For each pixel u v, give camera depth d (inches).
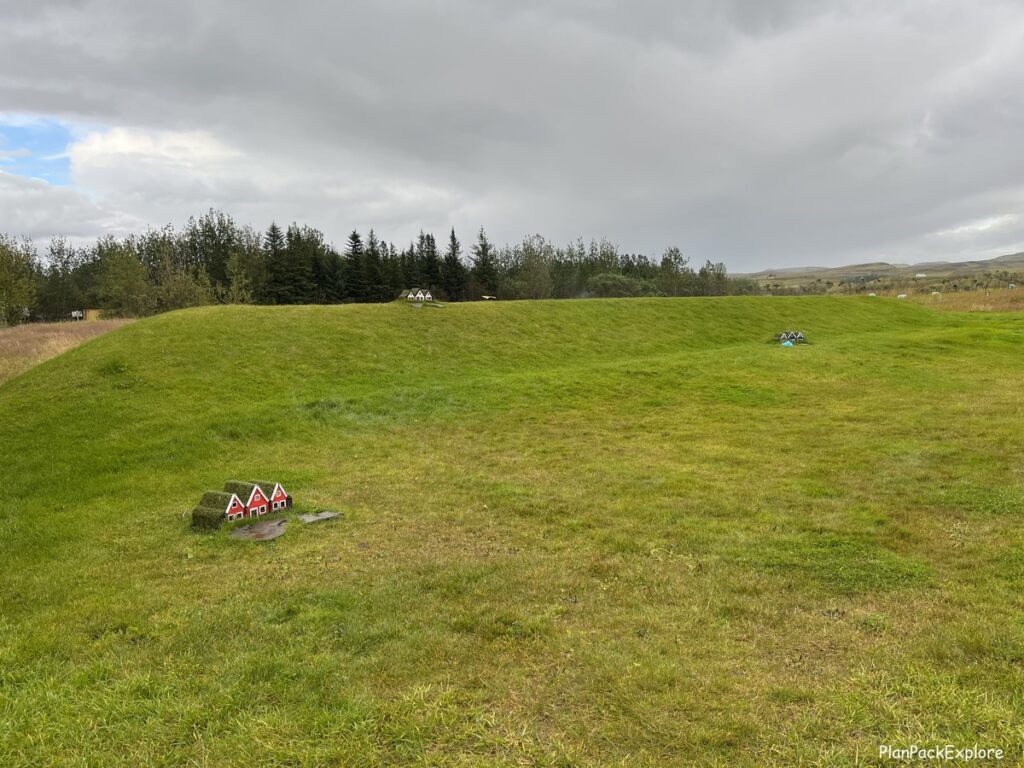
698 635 191.5
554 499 343.0
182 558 274.2
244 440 495.5
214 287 2060.8
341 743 145.9
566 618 206.1
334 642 194.1
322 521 318.7
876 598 212.2
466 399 625.6
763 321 1224.8
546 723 151.8
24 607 228.5
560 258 3107.8
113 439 472.4
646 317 1141.7
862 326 1278.3
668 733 145.3
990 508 294.0
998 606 201.2
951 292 2792.8
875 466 374.6
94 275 2576.3
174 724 155.7
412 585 235.5
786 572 236.5
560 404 614.5
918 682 161.5
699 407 592.1
